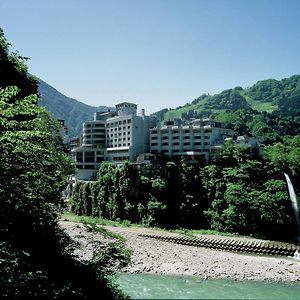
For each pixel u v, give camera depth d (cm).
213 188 9481
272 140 16425
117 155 12988
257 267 5425
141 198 9969
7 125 2091
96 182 10938
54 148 3172
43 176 2720
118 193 10256
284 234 8281
